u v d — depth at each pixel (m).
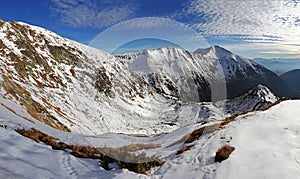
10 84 35.50
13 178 4.95
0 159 5.96
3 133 8.38
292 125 10.04
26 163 6.21
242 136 10.05
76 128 34.41
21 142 7.99
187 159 8.73
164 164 8.34
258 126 10.95
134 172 7.46
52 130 17.59
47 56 66.75
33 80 50.56
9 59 50.72
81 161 7.71
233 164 7.38
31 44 65.88
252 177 6.54
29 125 14.81
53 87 53.50
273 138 9.08
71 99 51.91
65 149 8.91
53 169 6.38
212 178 6.90
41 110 34.12
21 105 29.34
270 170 6.68
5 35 59.28
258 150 8.12
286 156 7.35
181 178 7.27
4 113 15.36
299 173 6.35
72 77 64.38
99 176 6.70
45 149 8.01
